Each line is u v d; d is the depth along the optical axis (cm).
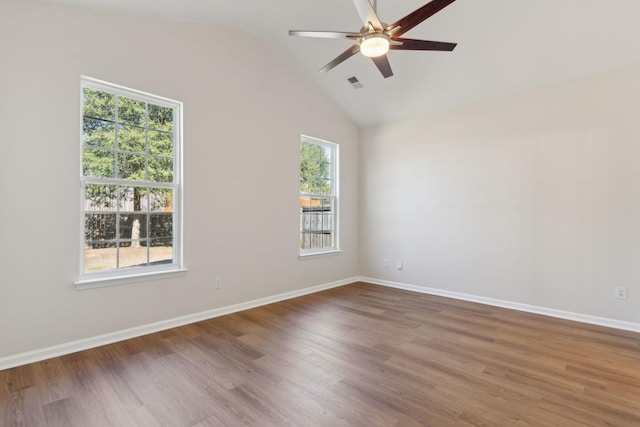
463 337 303
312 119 473
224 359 255
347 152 538
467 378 227
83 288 269
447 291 452
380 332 314
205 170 350
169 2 288
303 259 463
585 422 180
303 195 474
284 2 317
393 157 514
